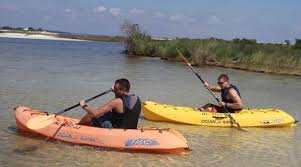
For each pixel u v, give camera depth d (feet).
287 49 114.83
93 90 50.96
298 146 30.45
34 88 49.37
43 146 26.16
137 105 27.04
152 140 25.86
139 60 111.65
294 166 25.66
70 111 37.58
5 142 26.58
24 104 39.19
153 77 70.18
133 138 25.86
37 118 28.25
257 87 66.64
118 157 24.88
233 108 36.01
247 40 139.03
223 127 35.04
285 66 97.76
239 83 71.10
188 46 115.96
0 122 31.50
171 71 83.35
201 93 54.54
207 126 34.94
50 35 419.13
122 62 100.68
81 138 26.30
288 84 73.36
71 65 84.17
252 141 31.14
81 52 141.69
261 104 50.08
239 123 35.22
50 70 71.46
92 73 70.64
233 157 26.76
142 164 23.93
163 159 25.08
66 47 180.04
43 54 116.47
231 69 98.12
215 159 26.03
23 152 24.89
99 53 140.77
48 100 42.19
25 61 86.79
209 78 74.38
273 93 60.39
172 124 35.01
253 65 99.35
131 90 53.62
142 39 141.59
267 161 26.40
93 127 26.76
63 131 26.89
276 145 30.40
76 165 23.17
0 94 43.65
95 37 438.40
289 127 36.70
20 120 28.81
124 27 142.72
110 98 45.78
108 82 59.57
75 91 49.19
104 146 25.88
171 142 25.93
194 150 27.71
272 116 36.35
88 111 27.07
